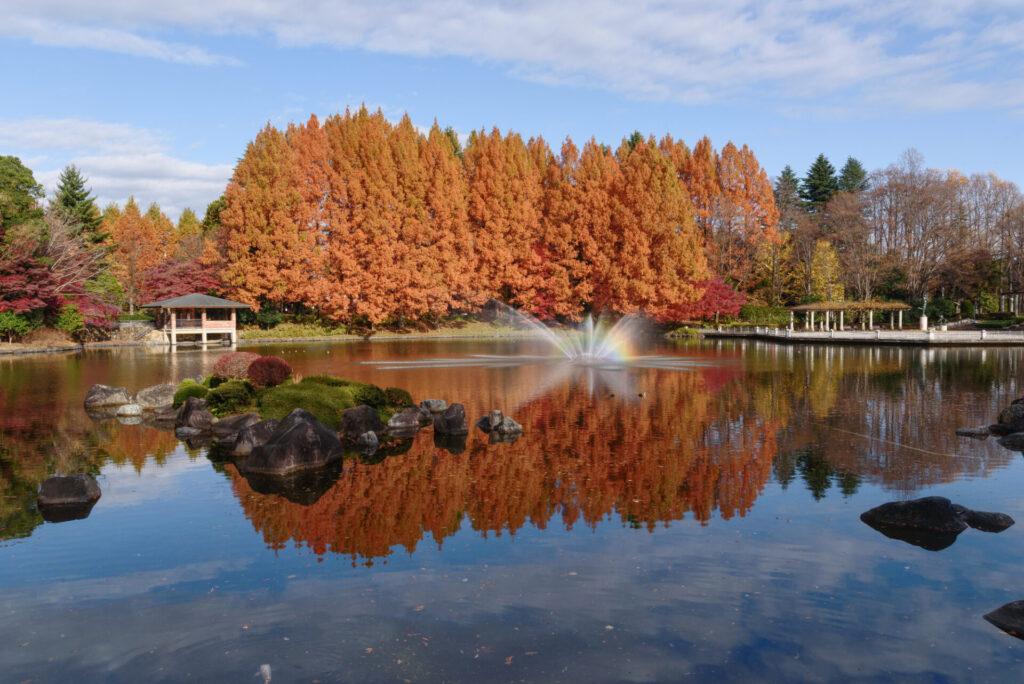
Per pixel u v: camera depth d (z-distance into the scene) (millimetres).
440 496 8094
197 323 46125
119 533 6820
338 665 4219
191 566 5922
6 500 8070
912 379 21094
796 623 4785
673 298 50375
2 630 4734
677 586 5406
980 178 65625
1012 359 29391
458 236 54000
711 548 6262
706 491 8203
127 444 11492
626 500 7855
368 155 52062
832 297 60875
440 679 4031
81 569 5871
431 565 5895
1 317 34125
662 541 6461
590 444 11133
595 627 4723
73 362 28312
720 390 18375
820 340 42250
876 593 5281
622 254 50875
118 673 4156
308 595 5289
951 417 13695
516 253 55031
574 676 4074
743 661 4266
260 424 11000
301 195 50125
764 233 60125
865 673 4129
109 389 16203
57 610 5055
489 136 58469
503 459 10078
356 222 51562
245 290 48688
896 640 4547
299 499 8016
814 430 12312
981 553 6117
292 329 50812
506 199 54844
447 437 11906
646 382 20453
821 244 61875
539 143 61250
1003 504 7645
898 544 6355
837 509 7445
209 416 13070
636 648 4422
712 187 57719
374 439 11211
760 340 46594
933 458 9969
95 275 45031
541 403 15867
